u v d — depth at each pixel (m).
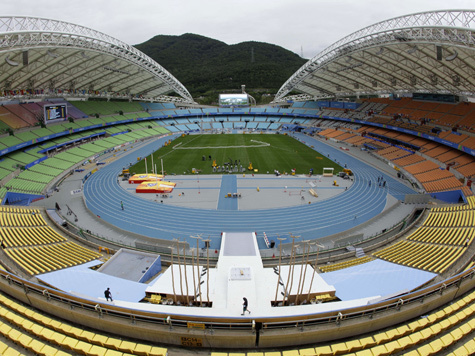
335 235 38.78
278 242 37.53
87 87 101.81
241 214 45.66
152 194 54.31
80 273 24.12
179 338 15.27
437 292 18.05
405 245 32.53
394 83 86.38
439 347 14.39
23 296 18.33
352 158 80.44
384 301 16.66
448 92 78.19
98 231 40.38
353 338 15.84
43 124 79.56
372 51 66.69
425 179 58.06
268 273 24.28
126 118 113.31
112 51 74.69
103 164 75.25
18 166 60.94
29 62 63.03
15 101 79.88
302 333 15.15
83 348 14.35
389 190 55.69
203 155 83.69
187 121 137.00
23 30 47.72
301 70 97.56
